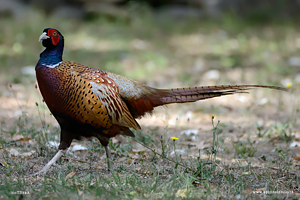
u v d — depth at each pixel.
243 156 8.62
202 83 15.41
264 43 21.94
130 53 19.53
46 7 27.64
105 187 6.52
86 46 21.03
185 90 7.75
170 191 6.29
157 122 11.38
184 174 7.32
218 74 16.42
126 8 28.45
